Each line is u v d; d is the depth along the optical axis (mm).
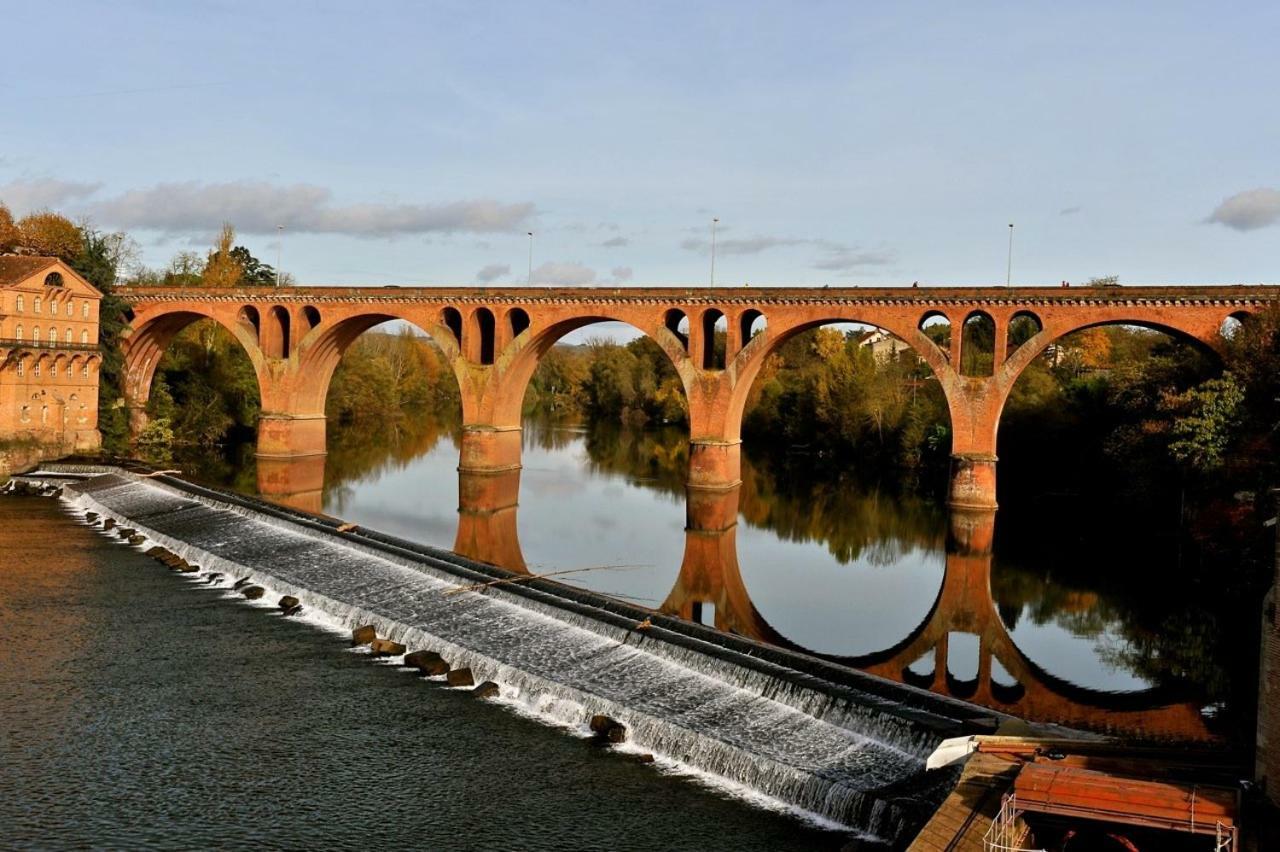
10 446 71188
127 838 22500
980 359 101125
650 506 69938
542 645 33688
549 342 82562
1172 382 59062
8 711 29281
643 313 74188
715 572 49906
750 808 24031
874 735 25312
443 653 33906
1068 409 73625
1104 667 36000
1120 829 17781
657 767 26250
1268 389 49438
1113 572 51031
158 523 54750
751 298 70312
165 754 26750
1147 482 56125
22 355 72375
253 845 22328
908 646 38281
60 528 54969
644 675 30500
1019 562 53281
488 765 26281
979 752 20984
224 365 105125
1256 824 17250
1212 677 34875
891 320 66938
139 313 90062
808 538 59438
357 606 38656
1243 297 57250
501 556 51375
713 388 72062
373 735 28062
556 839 22672
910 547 57156
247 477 76438
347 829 23062
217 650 34969
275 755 26734
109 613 39000
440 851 22188
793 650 37062
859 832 22594
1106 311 60781
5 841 22188
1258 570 44281
